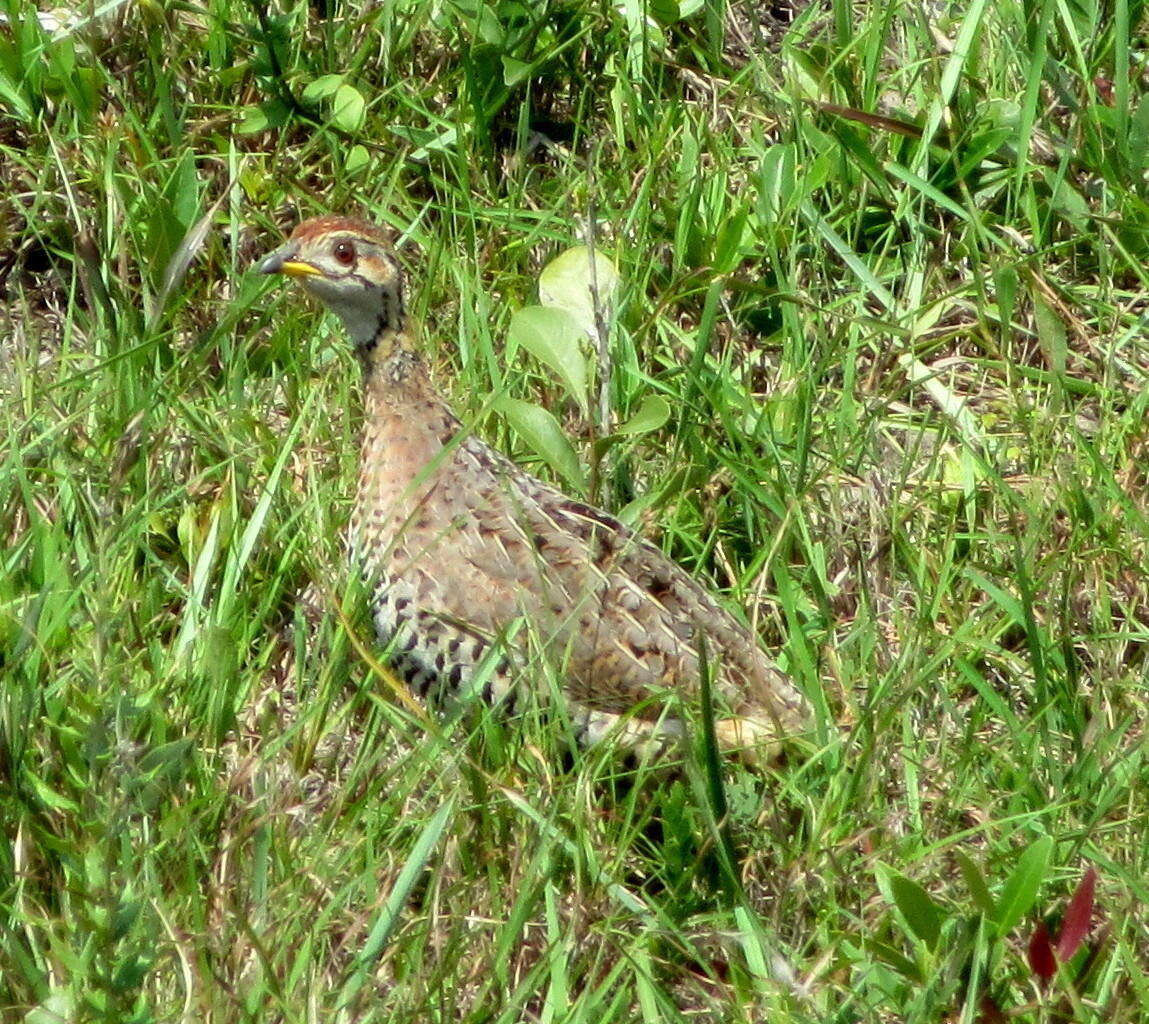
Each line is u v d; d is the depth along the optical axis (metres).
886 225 12.82
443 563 10.23
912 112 13.34
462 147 12.43
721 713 9.91
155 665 9.56
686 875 8.94
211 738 9.42
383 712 9.39
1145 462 11.37
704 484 11.08
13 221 12.50
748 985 8.50
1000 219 12.98
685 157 12.32
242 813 8.75
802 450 10.92
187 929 8.34
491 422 11.46
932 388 12.08
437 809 8.98
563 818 9.15
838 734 9.70
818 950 8.87
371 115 12.87
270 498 10.17
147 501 10.34
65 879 8.59
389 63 13.05
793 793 9.31
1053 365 11.40
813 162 12.35
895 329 11.67
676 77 13.52
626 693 10.10
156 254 11.57
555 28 13.20
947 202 12.24
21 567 10.19
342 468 11.23
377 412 10.53
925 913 8.35
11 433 10.28
